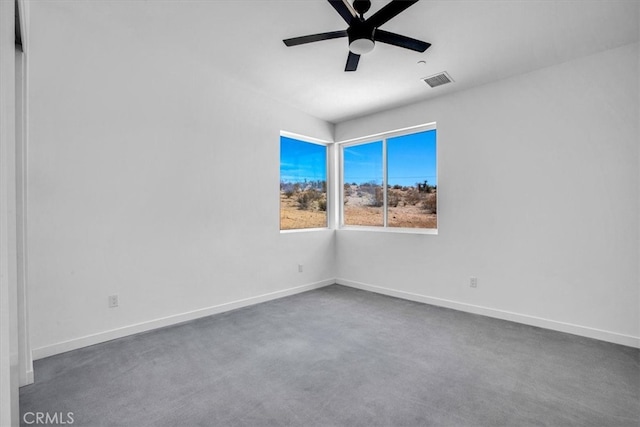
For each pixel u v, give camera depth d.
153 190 3.10
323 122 4.88
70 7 2.52
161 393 2.00
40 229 2.49
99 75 2.77
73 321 2.63
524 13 2.31
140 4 2.44
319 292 4.52
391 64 3.11
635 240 2.65
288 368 2.32
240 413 1.81
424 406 1.87
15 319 1.37
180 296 3.28
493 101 3.43
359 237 4.73
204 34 2.77
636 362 2.38
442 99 3.85
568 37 2.59
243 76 3.53
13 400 1.34
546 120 3.08
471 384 2.10
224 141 3.65
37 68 2.47
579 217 2.90
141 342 2.77
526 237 3.20
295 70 3.35
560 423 1.71
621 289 2.70
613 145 2.74
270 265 4.12
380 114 4.49
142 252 3.02
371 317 3.43
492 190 3.43
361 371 2.27
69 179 2.62
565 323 2.97
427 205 4.18
